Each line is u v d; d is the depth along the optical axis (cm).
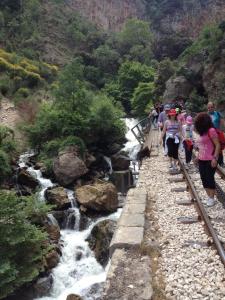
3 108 3600
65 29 8175
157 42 7600
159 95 4225
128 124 3944
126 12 12275
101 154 2555
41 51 6788
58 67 6544
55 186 1961
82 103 2720
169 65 4266
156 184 1112
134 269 582
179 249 639
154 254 628
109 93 5438
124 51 8106
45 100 4175
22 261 1129
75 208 1647
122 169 2373
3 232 1102
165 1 11944
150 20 11844
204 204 859
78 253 1338
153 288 525
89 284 1189
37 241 1173
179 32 8019
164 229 740
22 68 4803
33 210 1420
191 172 1212
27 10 7600
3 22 6594
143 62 7244
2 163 1959
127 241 668
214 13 8838
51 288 1184
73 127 2500
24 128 2623
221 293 495
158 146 1794
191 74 3400
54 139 2477
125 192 2078
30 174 2036
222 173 1091
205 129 795
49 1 9181
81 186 1856
